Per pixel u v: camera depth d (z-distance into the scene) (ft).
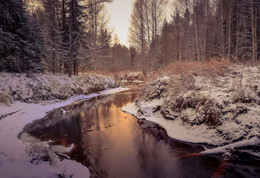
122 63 173.37
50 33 63.67
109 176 15.62
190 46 80.53
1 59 46.75
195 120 25.76
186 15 67.05
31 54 49.39
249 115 20.67
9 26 46.34
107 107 47.85
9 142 19.29
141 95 48.93
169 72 46.29
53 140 24.30
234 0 69.00
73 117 37.32
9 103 36.96
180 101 31.01
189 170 16.35
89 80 77.20
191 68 39.75
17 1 45.78
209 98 25.26
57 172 14.28
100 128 29.84
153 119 33.81
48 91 50.14
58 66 73.26
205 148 20.29
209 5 70.33
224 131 21.12
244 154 17.56
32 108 39.73
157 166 17.29
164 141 23.71
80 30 73.92
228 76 32.09
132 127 30.22
